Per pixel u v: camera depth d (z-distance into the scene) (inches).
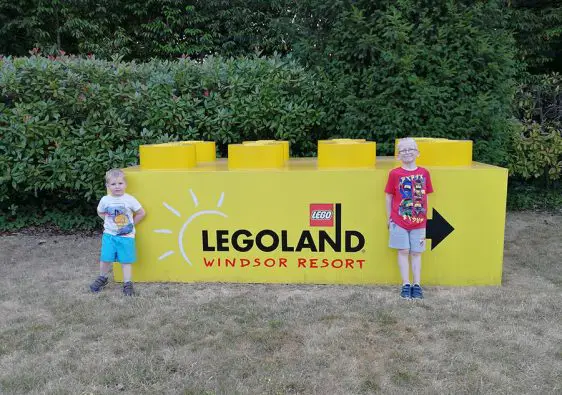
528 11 411.8
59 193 284.0
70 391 112.3
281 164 193.6
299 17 280.2
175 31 519.2
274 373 118.6
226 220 181.8
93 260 222.4
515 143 319.9
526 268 201.5
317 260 181.8
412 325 143.9
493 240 176.1
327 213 178.5
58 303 165.3
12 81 241.6
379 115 243.9
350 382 114.7
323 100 263.7
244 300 165.9
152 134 259.1
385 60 233.1
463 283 179.0
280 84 262.8
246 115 261.1
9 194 281.4
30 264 216.4
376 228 178.1
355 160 180.9
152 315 154.3
